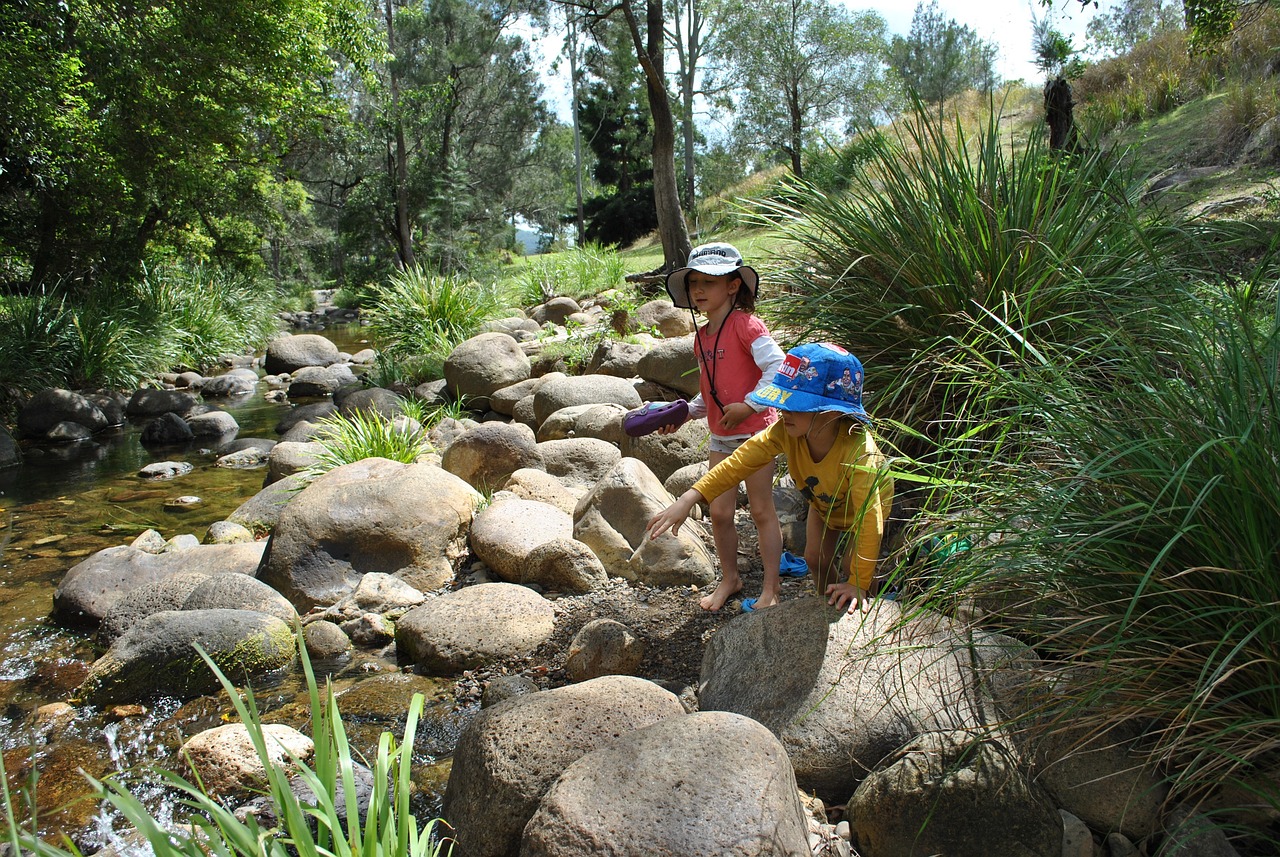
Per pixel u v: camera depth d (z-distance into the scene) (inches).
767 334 128.8
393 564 173.8
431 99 1147.3
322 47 592.1
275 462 263.7
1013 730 92.3
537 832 79.5
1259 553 74.9
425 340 443.2
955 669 100.4
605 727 95.5
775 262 183.6
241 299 720.3
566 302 501.7
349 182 1256.8
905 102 617.0
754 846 74.4
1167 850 78.8
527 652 139.3
